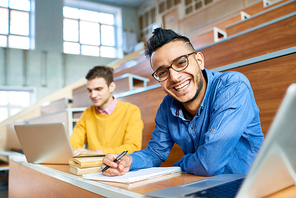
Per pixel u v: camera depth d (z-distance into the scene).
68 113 1.99
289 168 0.43
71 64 7.16
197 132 0.81
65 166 0.99
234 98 0.71
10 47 6.46
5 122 3.84
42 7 6.98
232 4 5.51
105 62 7.80
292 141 0.38
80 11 7.80
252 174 0.37
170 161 1.43
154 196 0.47
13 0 6.78
